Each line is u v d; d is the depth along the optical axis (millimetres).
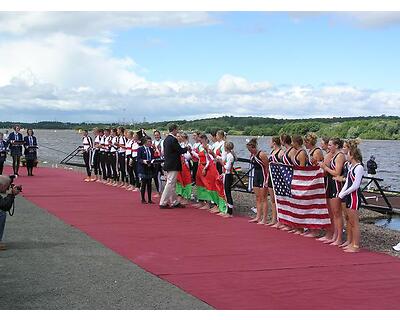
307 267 8422
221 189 13906
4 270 7961
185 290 7074
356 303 6598
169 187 14984
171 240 10508
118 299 6605
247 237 10891
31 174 25875
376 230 12688
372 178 17391
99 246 9820
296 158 11227
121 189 20078
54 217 13211
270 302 6605
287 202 11516
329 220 10602
